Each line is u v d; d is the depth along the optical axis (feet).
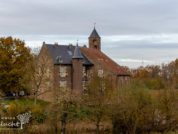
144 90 209.05
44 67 300.20
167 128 213.25
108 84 214.28
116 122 201.87
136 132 208.44
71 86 342.64
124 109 198.18
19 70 302.04
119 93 204.03
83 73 357.20
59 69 335.67
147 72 529.45
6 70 304.09
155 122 211.41
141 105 204.44
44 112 185.57
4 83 302.04
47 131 183.01
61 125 187.83
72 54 352.28
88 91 203.41
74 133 191.52
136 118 201.26
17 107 185.37
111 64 374.02
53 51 341.62
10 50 309.63
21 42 315.58
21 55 313.32
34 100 269.23
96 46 416.87
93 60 366.63
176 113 214.69
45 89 292.61
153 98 212.23
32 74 290.56
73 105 188.34
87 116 191.42
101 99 195.42
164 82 271.90
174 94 217.56
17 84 302.45
